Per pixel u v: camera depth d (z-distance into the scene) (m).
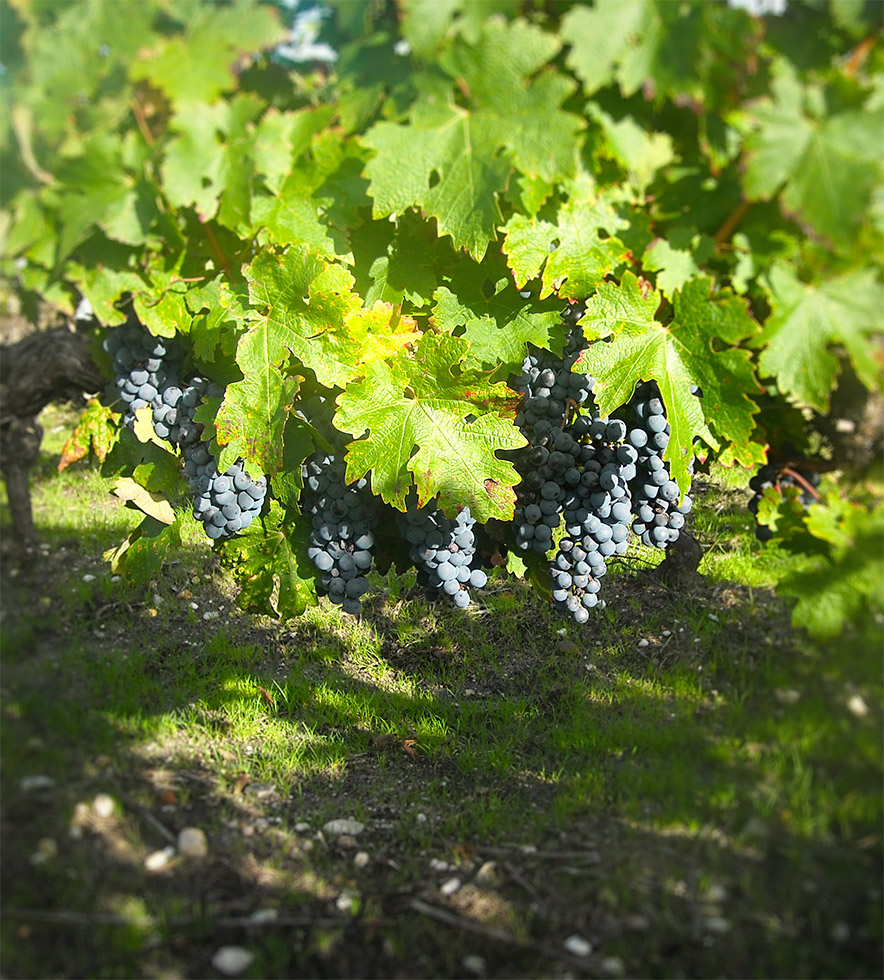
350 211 1.76
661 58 1.41
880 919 1.69
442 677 3.18
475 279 1.99
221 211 1.61
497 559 2.33
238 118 1.57
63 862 1.88
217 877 2.05
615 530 2.09
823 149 1.43
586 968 1.76
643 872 1.89
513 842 2.23
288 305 1.82
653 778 2.09
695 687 2.27
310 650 3.30
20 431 2.12
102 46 1.52
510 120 1.53
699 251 1.66
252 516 2.14
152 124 1.61
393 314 1.95
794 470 2.03
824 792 1.81
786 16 1.44
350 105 1.58
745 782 1.89
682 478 1.78
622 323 1.75
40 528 2.34
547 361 2.07
